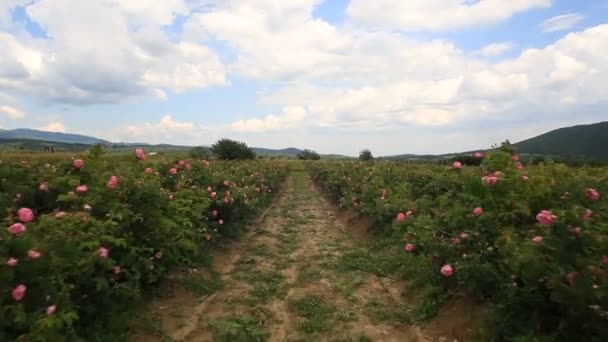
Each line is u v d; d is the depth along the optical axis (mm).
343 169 17297
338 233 10352
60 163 5086
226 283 6062
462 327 4172
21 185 4773
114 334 3691
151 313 4617
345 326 4562
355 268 6848
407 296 5348
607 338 2932
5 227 3301
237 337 4211
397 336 4336
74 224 3709
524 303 3484
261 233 10133
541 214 3180
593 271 2986
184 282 5633
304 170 45719
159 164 7523
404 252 6727
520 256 3289
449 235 4840
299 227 11359
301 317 4844
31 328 2713
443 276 4902
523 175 4418
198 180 8250
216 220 8320
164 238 4965
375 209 8727
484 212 4297
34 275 2895
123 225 4297
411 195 8898
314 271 6672
